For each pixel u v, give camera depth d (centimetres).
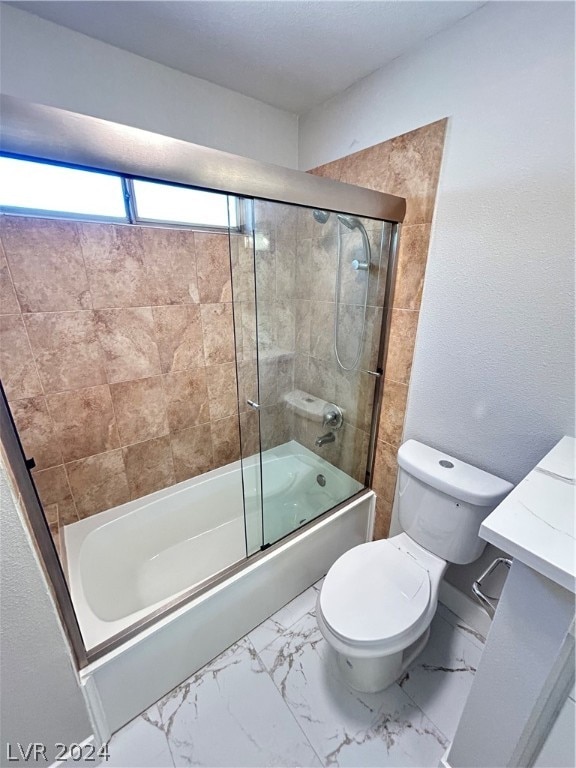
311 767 103
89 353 144
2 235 116
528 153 95
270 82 140
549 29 85
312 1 97
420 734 110
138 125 130
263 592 140
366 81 134
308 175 109
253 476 170
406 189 128
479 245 111
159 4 99
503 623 73
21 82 109
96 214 134
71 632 95
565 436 103
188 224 157
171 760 105
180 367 172
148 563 167
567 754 69
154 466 177
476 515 117
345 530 168
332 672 128
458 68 105
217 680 125
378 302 149
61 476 150
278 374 178
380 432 164
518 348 108
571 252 92
